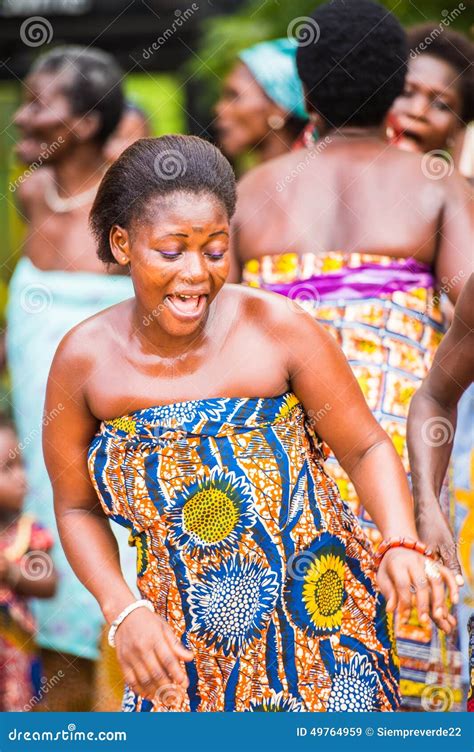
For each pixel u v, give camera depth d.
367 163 4.82
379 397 4.69
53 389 3.72
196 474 3.58
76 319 5.76
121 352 3.64
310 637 3.67
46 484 5.74
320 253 4.78
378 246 4.75
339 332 4.73
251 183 4.92
